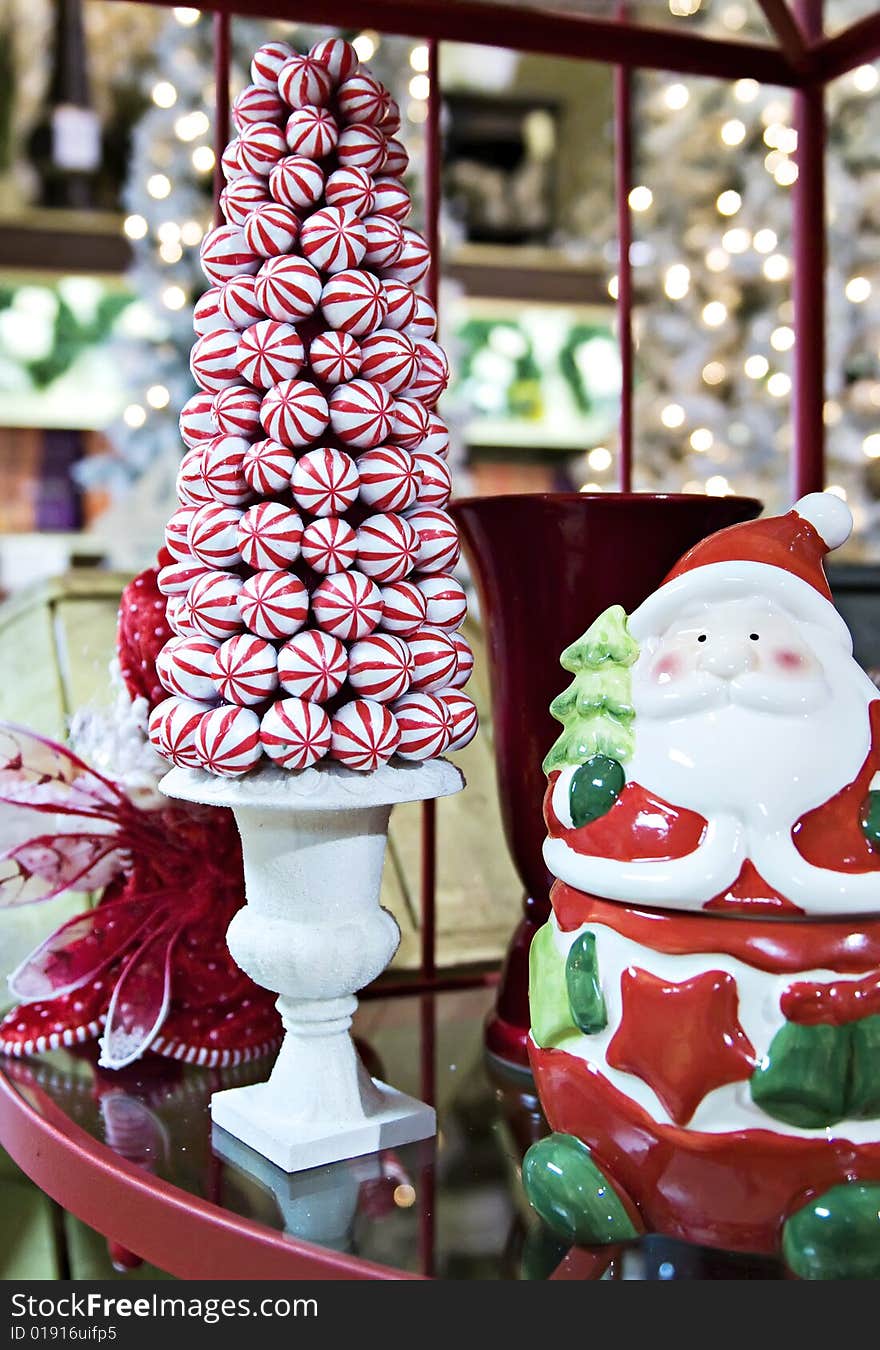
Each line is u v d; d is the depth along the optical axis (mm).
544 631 664
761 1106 461
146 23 2027
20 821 706
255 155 562
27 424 2264
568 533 644
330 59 566
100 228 2176
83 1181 583
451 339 2344
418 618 550
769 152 1768
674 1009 467
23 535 2230
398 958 888
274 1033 717
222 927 711
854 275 1781
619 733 504
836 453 1810
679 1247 499
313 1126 585
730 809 470
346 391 541
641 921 479
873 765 484
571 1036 508
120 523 2043
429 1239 510
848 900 458
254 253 555
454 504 685
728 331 2051
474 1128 626
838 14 1568
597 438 2547
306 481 528
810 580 512
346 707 534
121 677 723
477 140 2420
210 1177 562
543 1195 499
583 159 2445
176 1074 696
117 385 2279
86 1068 706
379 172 584
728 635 493
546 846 525
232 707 529
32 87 2094
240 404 542
